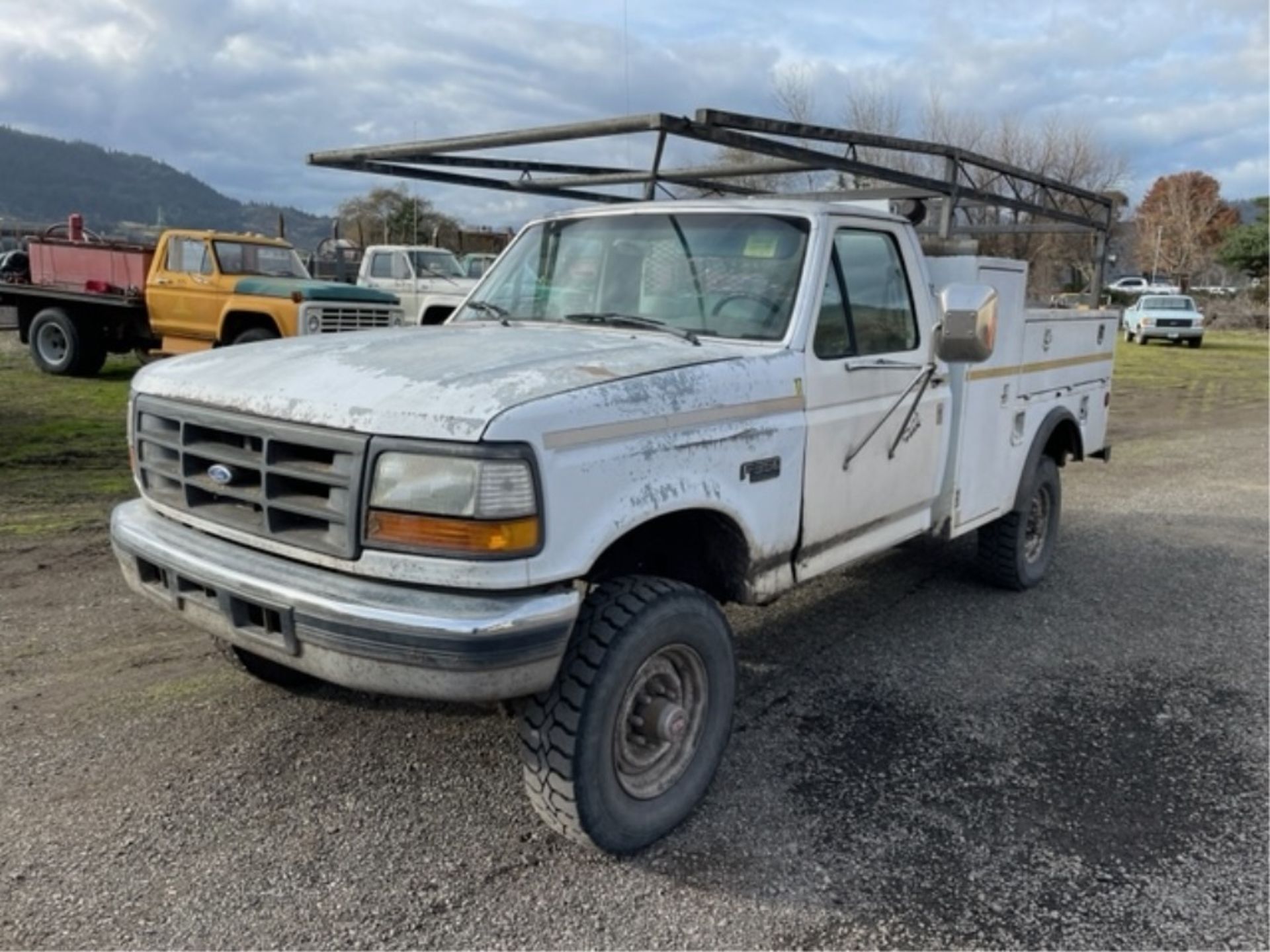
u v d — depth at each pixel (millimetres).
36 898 2770
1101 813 3416
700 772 3260
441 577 2594
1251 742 3998
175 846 3039
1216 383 20547
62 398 12055
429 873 2957
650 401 2949
